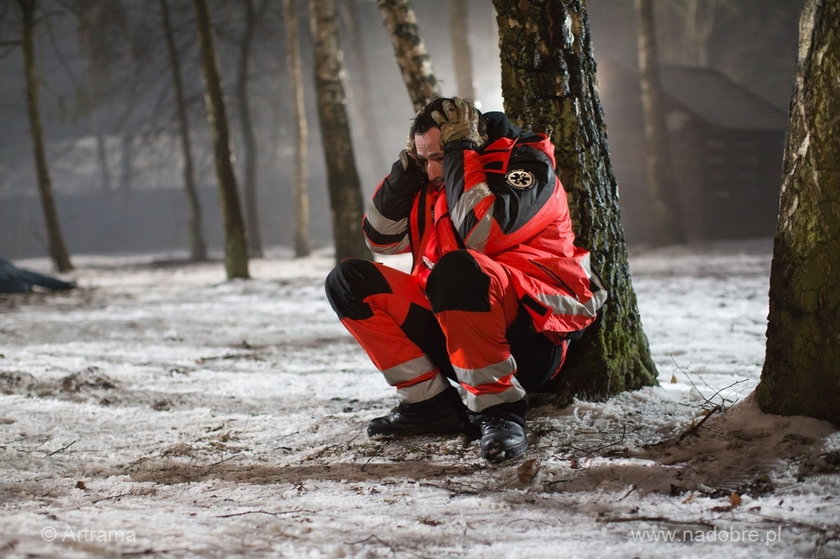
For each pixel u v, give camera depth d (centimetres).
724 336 694
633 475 302
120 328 886
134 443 400
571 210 392
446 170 338
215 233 4456
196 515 286
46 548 246
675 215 2283
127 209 4506
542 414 381
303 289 1349
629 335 405
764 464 301
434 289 334
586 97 399
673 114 2744
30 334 845
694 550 236
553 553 237
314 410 457
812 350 325
